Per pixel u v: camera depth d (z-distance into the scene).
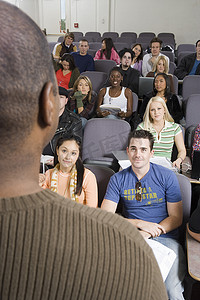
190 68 5.57
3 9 0.34
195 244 1.62
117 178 1.98
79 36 9.97
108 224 0.38
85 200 2.03
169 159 2.79
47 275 0.34
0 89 0.32
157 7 9.92
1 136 0.35
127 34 9.68
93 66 5.88
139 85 4.50
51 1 10.60
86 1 10.30
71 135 2.91
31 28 0.35
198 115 3.63
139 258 0.37
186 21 9.88
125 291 0.36
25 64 0.33
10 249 0.34
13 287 0.34
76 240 0.36
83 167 1.99
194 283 1.84
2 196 0.36
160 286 0.40
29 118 0.35
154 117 2.81
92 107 3.88
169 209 1.91
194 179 2.33
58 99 0.41
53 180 1.99
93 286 0.35
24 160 0.37
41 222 0.35
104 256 0.36
